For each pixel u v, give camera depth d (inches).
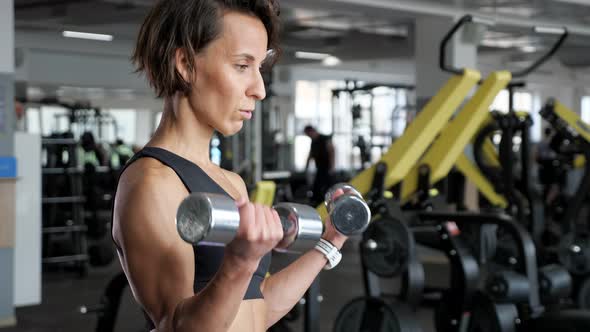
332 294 247.1
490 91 163.2
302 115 751.1
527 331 159.9
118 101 737.6
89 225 295.9
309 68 639.8
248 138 279.3
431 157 166.6
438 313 172.4
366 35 489.7
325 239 43.1
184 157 37.0
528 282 160.7
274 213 27.5
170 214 33.9
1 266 198.1
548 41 492.7
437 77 322.0
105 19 392.5
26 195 209.8
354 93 453.4
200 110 36.1
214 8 34.9
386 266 152.4
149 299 33.5
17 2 365.1
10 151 197.8
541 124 736.3
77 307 222.2
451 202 247.6
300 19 419.8
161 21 35.8
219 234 25.5
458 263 166.4
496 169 198.1
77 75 511.8
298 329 193.8
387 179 156.8
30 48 470.9
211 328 29.4
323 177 392.5
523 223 193.5
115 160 514.6
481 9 324.8
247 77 35.7
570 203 200.5
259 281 39.0
